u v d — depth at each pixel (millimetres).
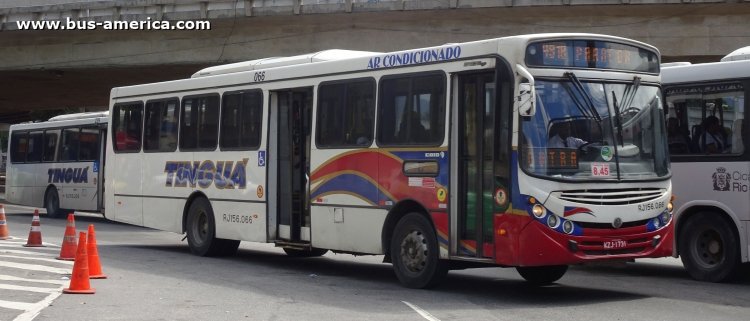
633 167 11531
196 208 16984
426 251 12219
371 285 12961
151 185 18141
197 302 11148
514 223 10922
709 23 27594
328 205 13859
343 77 13781
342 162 13633
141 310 10430
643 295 12242
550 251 10805
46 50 36781
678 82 14133
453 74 11883
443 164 11914
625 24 28312
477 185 11523
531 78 10758
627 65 11812
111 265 15195
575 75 11305
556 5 27547
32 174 31078
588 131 11266
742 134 13219
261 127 15383
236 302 11188
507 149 11047
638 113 11766
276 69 15164
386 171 12828
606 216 11109
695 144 13812
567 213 10883
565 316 10305
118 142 19188
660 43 28109
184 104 17406
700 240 13797
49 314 10008
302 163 14703
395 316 10164
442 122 11977
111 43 35500
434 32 30266
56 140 29906
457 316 10203
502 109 11180
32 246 17844
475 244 11523
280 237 15039
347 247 13547
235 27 33094
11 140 32562
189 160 17125
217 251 16891
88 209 27906
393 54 12922
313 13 30625
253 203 15477
